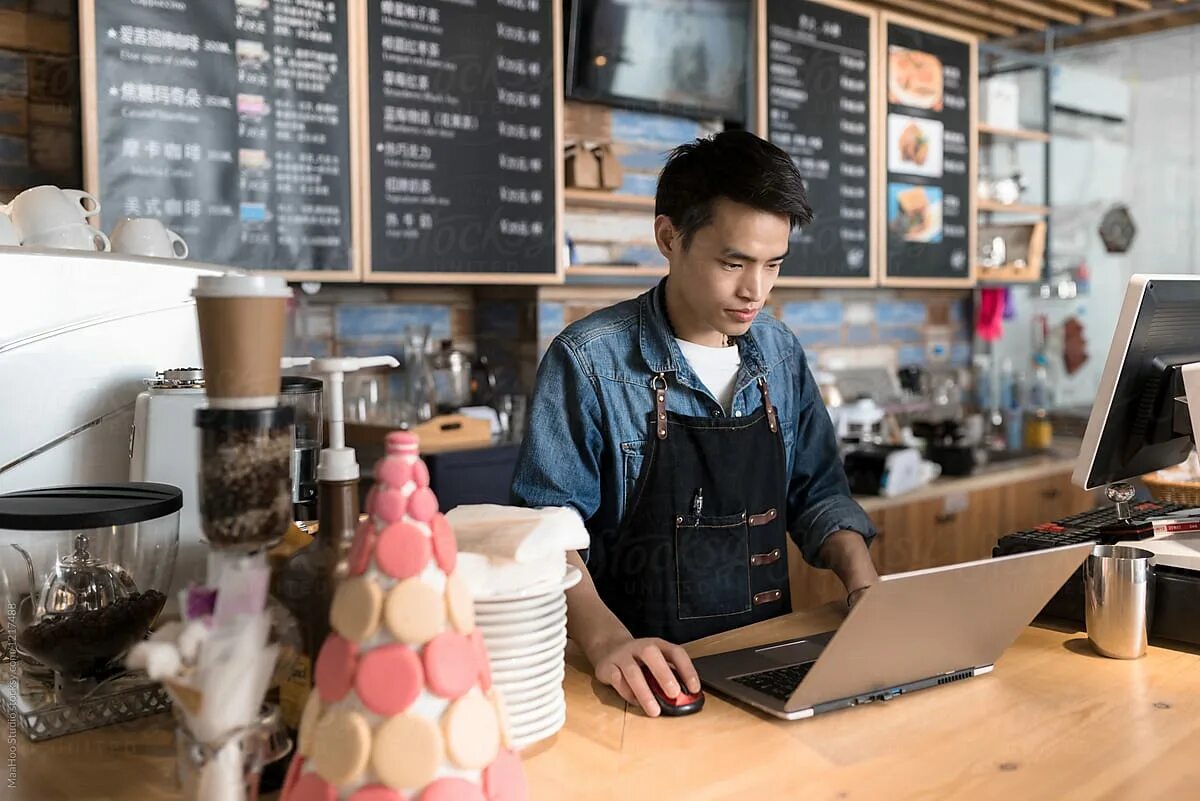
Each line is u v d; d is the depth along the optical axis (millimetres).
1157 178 4469
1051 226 4840
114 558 1133
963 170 4453
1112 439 1584
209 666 814
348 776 756
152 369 1564
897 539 3609
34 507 1115
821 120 3939
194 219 2605
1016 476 4059
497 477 2984
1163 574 1479
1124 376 1541
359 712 766
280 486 845
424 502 796
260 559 850
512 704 1053
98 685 1126
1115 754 1080
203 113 2605
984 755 1078
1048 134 4738
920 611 1141
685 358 1743
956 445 3982
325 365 961
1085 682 1312
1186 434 1662
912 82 4230
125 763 1022
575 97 3326
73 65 2492
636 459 1727
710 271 1551
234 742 826
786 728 1155
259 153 2697
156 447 1362
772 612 1830
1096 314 4672
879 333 4703
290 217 2758
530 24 3174
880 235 4152
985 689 1287
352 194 2859
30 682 1175
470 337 3619
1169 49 4387
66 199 1735
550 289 3465
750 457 1777
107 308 1519
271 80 2711
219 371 822
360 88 2857
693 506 1738
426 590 778
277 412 840
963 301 5059
